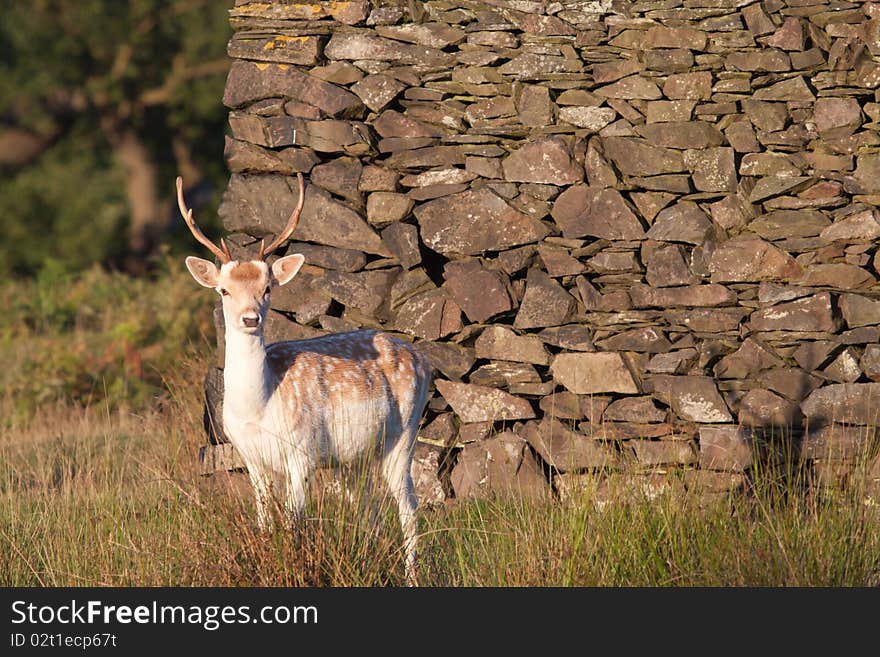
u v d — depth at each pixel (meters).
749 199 26.58
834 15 26.55
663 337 26.41
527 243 27.06
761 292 26.22
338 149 27.41
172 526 20.69
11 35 78.81
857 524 19.91
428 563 21.12
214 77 82.00
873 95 26.48
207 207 87.62
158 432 32.06
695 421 26.11
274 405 21.12
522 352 26.92
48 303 52.25
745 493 22.56
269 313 27.67
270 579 18.89
